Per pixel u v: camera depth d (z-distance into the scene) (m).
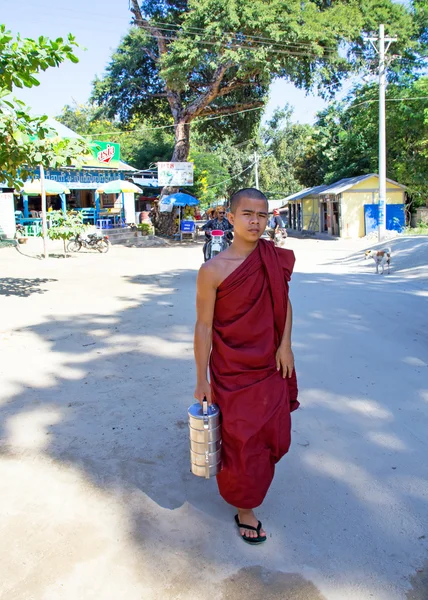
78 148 9.77
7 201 23.09
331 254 19.84
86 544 2.66
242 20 22.73
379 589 2.35
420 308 7.81
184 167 29.84
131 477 3.29
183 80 25.17
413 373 4.97
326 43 23.95
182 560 2.54
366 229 29.22
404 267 13.63
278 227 21.52
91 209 27.41
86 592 2.34
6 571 2.47
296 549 2.61
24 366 5.48
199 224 41.09
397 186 29.03
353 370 5.12
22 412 4.29
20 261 16.88
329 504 2.97
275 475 3.27
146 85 32.56
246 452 2.55
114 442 3.74
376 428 3.88
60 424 4.05
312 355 5.62
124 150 47.75
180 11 28.80
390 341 6.09
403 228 29.14
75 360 5.66
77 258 18.28
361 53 25.98
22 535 2.73
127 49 31.12
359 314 7.55
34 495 3.09
